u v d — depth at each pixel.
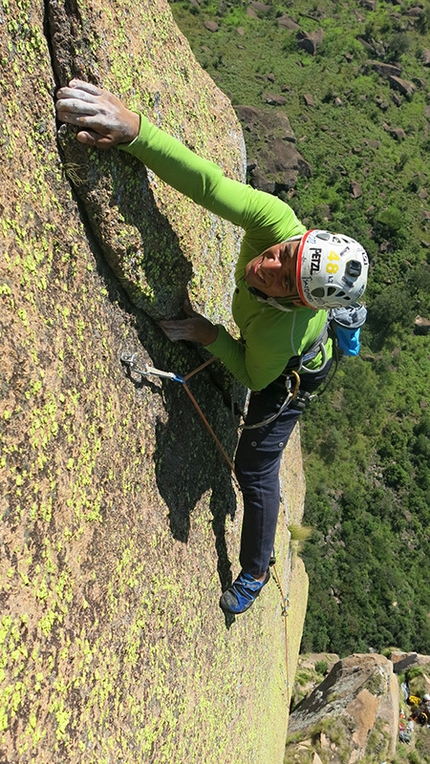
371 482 33.53
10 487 1.63
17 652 1.61
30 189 1.74
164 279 2.47
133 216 2.16
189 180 2.01
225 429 3.38
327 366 2.68
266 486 2.88
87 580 2.03
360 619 29.28
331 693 10.09
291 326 2.22
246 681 4.26
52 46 1.75
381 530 32.25
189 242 2.60
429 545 32.12
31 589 1.70
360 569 30.58
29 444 1.72
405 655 12.90
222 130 3.32
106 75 1.89
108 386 2.20
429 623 29.92
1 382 1.61
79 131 1.82
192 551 3.06
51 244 1.85
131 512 2.41
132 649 2.35
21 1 1.62
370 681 10.02
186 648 2.95
